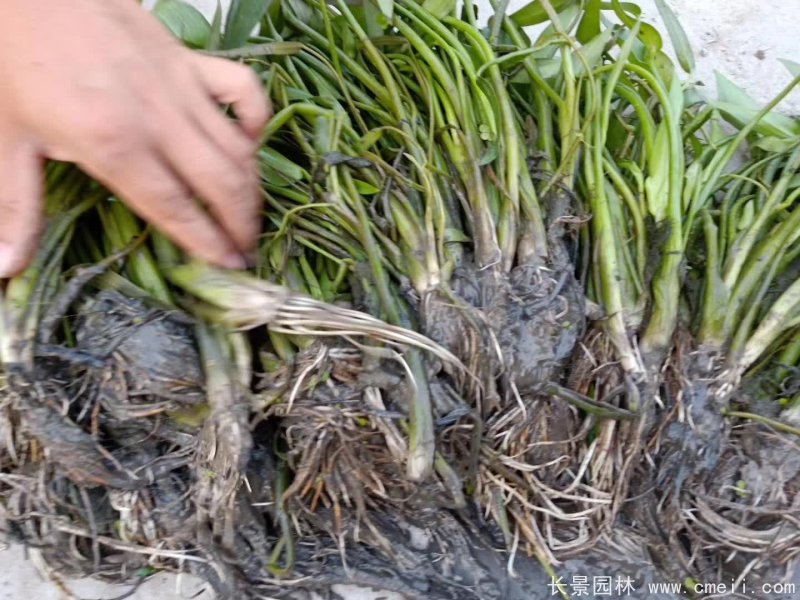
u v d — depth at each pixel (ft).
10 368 1.89
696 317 2.55
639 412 2.36
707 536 2.56
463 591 2.47
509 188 2.33
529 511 2.46
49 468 2.21
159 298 2.07
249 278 1.99
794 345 2.57
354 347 2.11
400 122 2.41
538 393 2.29
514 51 2.67
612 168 2.52
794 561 2.55
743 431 2.54
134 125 1.52
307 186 2.32
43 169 1.82
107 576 2.49
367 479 2.31
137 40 1.60
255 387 2.14
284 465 2.35
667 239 2.42
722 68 3.59
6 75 1.49
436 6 2.60
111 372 2.01
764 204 2.61
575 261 2.43
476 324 2.18
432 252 2.24
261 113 1.93
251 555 2.36
